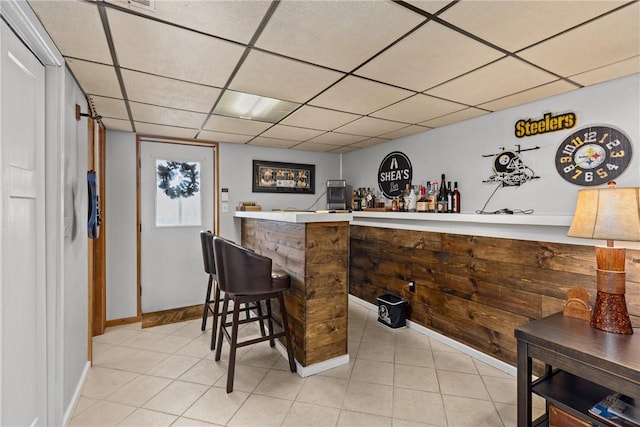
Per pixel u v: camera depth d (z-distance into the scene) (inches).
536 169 98.2
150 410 77.1
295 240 99.0
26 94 56.2
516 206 103.7
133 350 109.3
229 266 87.2
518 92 90.9
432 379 90.8
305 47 65.1
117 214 135.3
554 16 54.4
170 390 85.4
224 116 114.3
